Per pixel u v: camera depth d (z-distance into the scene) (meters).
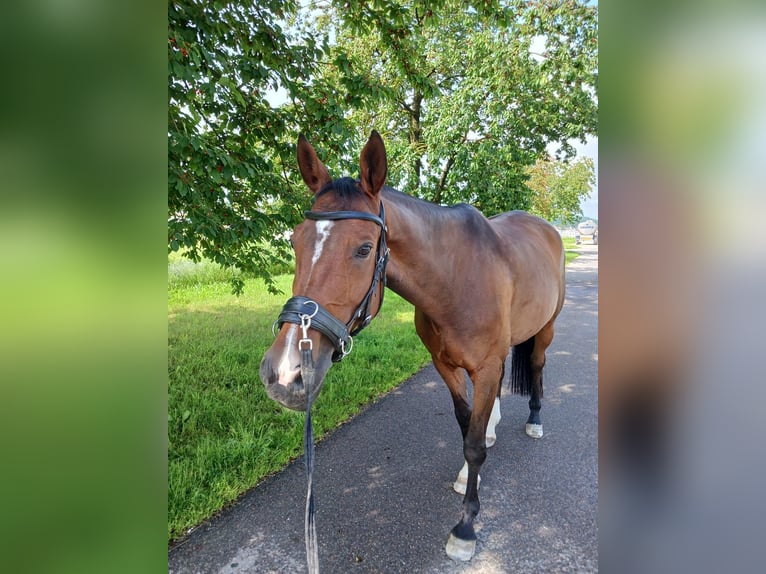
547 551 1.86
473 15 7.14
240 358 4.34
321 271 1.33
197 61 2.23
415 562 1.80
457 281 1.87
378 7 3.59
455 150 6.91
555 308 2.90
